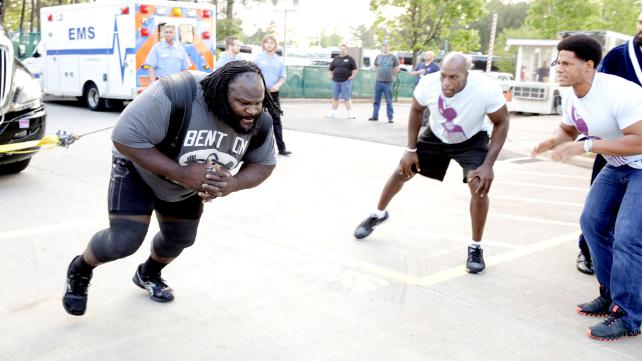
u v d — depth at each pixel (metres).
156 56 8.96
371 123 13.96
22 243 4.63
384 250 4.87
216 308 3.65
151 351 3.11
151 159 2.78
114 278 4.01
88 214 5.48
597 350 3.34
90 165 7.68
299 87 21.48
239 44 8.77
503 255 4.90
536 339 3.44
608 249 3.73
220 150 2.94
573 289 4.22
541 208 6.58
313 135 11.43
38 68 17.72
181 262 4.38
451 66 4.10
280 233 5.19
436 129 4.53
